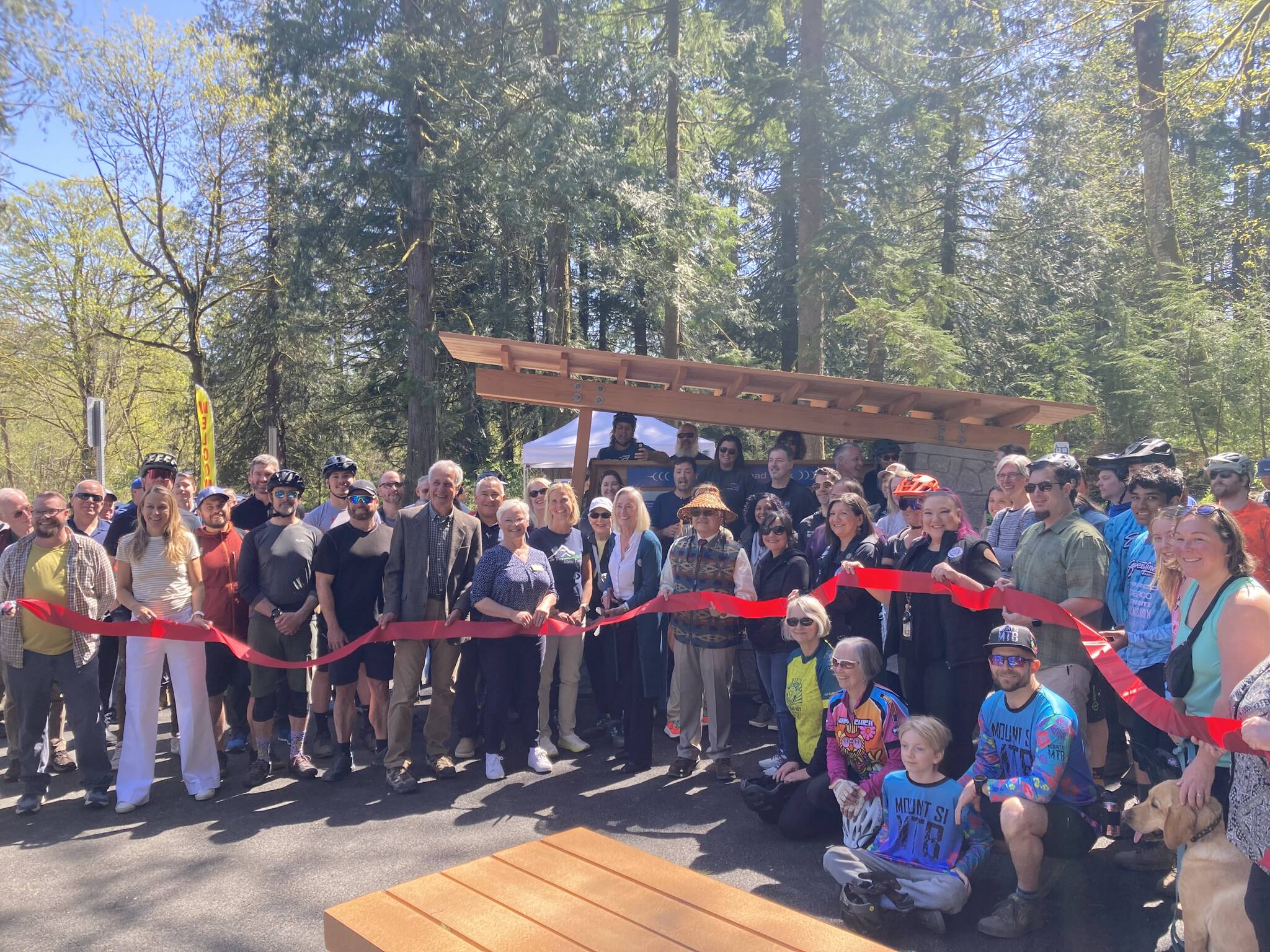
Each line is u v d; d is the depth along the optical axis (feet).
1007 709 13.11
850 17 59.21
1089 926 12.40
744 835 16.01
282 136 63.21
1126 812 10.83
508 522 19.67
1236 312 43.93
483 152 59.62
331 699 21.36
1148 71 47.29
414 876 14.52
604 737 22.52
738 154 71.92
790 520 19.03
